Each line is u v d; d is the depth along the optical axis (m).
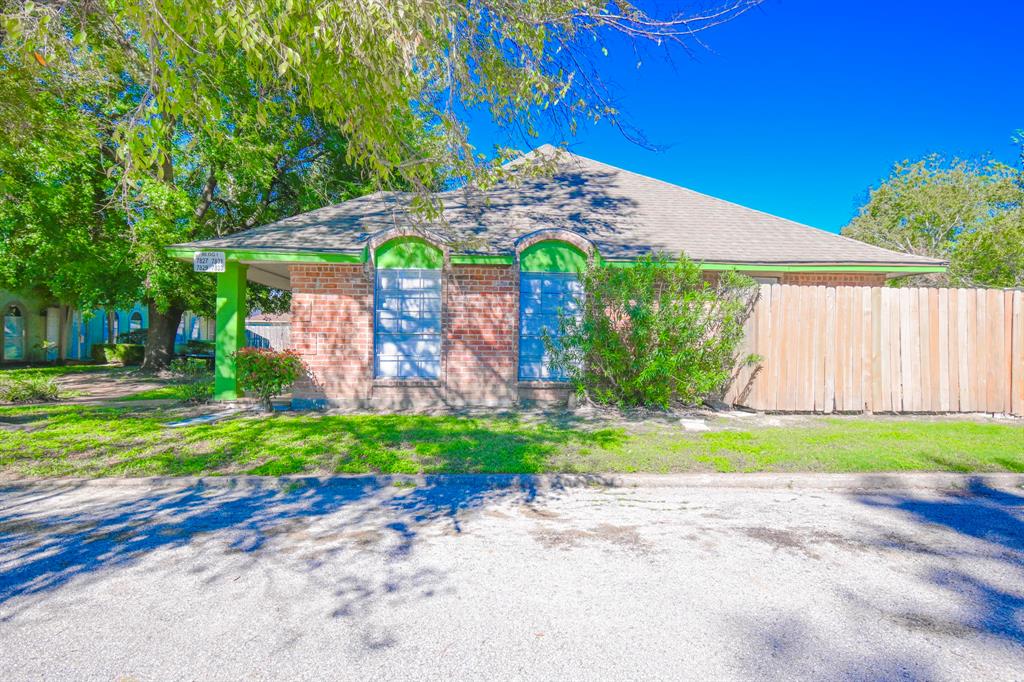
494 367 10.40
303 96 4.97
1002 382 9.41
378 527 4.51
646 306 9.25
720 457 6.44
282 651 2.72
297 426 8.19
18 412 9.36
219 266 9.97
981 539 4.29
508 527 4.53
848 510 5.02
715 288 10.57
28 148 10.78
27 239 13.20
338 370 10.20
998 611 3.15
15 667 2.58
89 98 12.38
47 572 3.63
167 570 3.66
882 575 3.62
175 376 16.55
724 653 2.71
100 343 25.89
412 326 10.43
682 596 3.31
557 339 10.44
